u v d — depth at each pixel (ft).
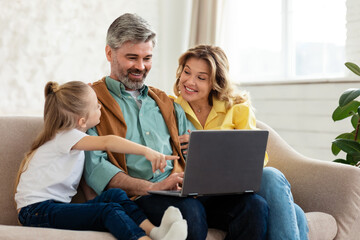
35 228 4.91
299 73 12.62
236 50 13.70
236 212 5.76
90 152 6.29
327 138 11.33
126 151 5.74
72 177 6.05
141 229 5.09
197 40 12.92
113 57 6.93
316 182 7.23
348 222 6.93
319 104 11.43
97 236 4.96
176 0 13.28
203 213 5.57
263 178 6.11
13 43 10.44
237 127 7.56
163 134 6.96
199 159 5.31
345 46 11.19
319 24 12.14
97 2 11.96
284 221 5.84
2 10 10.25
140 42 6.79
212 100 7.70
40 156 5.93
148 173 6.57
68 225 5.38
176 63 13.33
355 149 8.25
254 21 13.44
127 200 5.55
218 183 5.50
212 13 12.64
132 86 6.94
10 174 6.43
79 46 11.64
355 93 8.18
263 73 13.32
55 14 11.13
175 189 5.98
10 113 10.44
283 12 12.71
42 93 10.96
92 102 6.21
